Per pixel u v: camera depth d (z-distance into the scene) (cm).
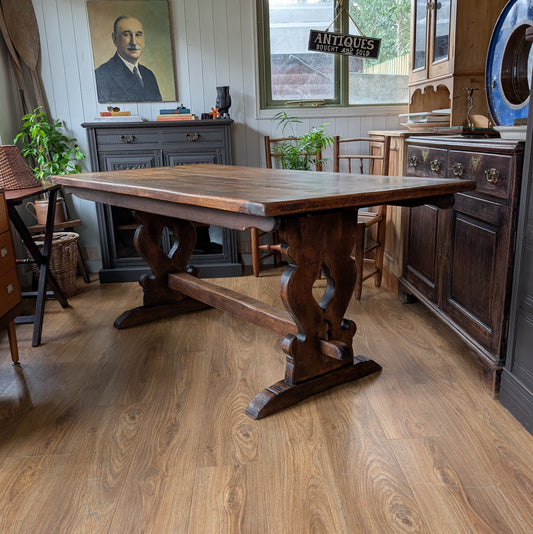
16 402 216
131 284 387
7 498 158
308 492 157
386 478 162
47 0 382
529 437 182
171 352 262
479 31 294
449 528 141
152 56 394
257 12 396
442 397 210
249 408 201
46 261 292
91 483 164
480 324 218
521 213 185
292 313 203
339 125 415
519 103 244
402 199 183
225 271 396
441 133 293
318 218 199
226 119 374
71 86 397
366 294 340
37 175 387
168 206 213
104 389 225
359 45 362
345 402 208
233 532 143
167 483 163
